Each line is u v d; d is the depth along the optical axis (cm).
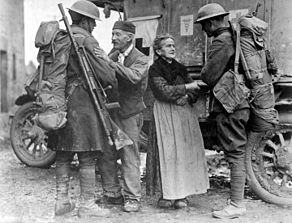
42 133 595
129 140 370
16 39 924
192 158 405
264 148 461
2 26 875
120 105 393
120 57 397
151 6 594
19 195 451
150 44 593
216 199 459
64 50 356
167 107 404
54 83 352
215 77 391
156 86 394
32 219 364
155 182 406
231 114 387
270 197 436
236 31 394
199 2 548
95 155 371
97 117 358
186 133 405
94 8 380
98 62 359
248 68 390
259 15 491
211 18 399
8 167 609
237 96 379
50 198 444
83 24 378
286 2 470
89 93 357
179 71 407
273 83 447
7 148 791
